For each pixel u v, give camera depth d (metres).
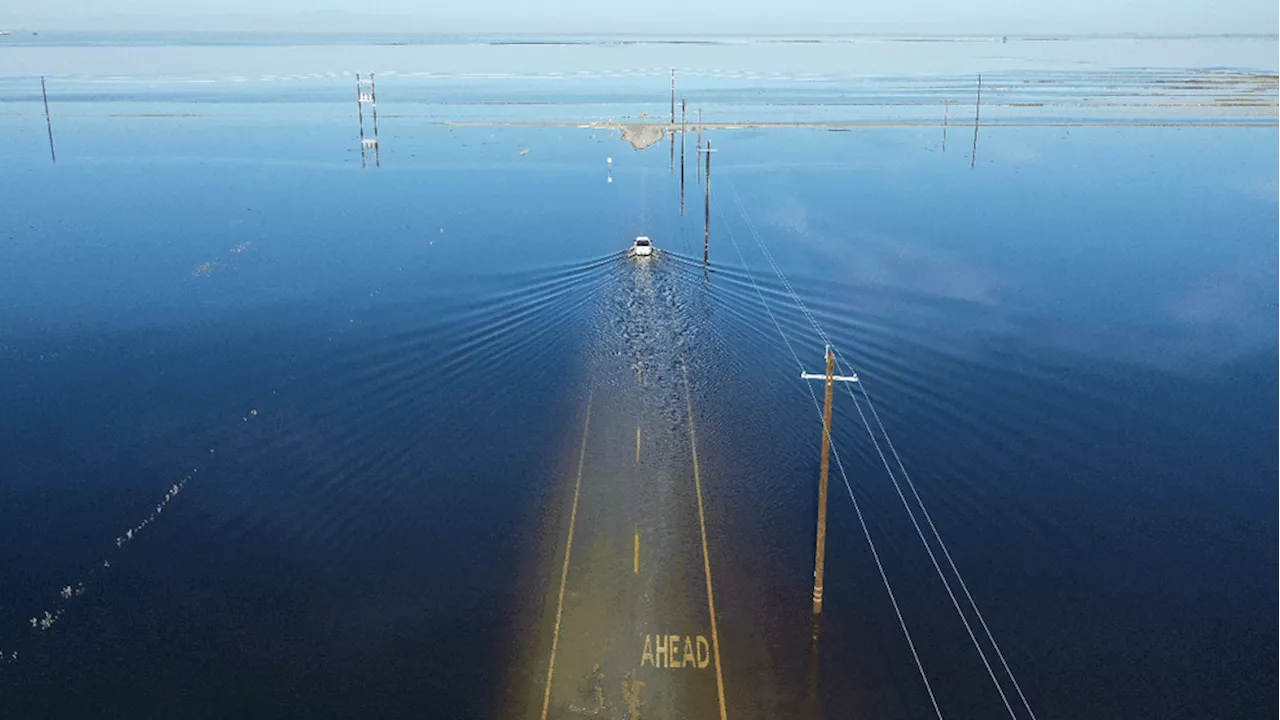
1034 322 62.75
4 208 91.19
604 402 52.22
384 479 44.91
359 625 35.53
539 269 73.88
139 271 73.81
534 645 34.38
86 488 44.50
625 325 62.44
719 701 31.80
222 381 54.97
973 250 77.50
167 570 38.75
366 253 78.12
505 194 97.06
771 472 45.38
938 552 39.78
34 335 61.75
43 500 43.62
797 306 65.69
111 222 86.81
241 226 85.69
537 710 31.44
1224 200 90.69
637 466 45.88
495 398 52.75
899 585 37.72
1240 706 32.38
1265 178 98.75
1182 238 79.81
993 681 33.12
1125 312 64.50
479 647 34.31
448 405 51.97
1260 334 60.81
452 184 101.25
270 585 37.81
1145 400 52.31
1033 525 41.69
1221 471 45.72
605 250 78.44
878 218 87.12
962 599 37.06
